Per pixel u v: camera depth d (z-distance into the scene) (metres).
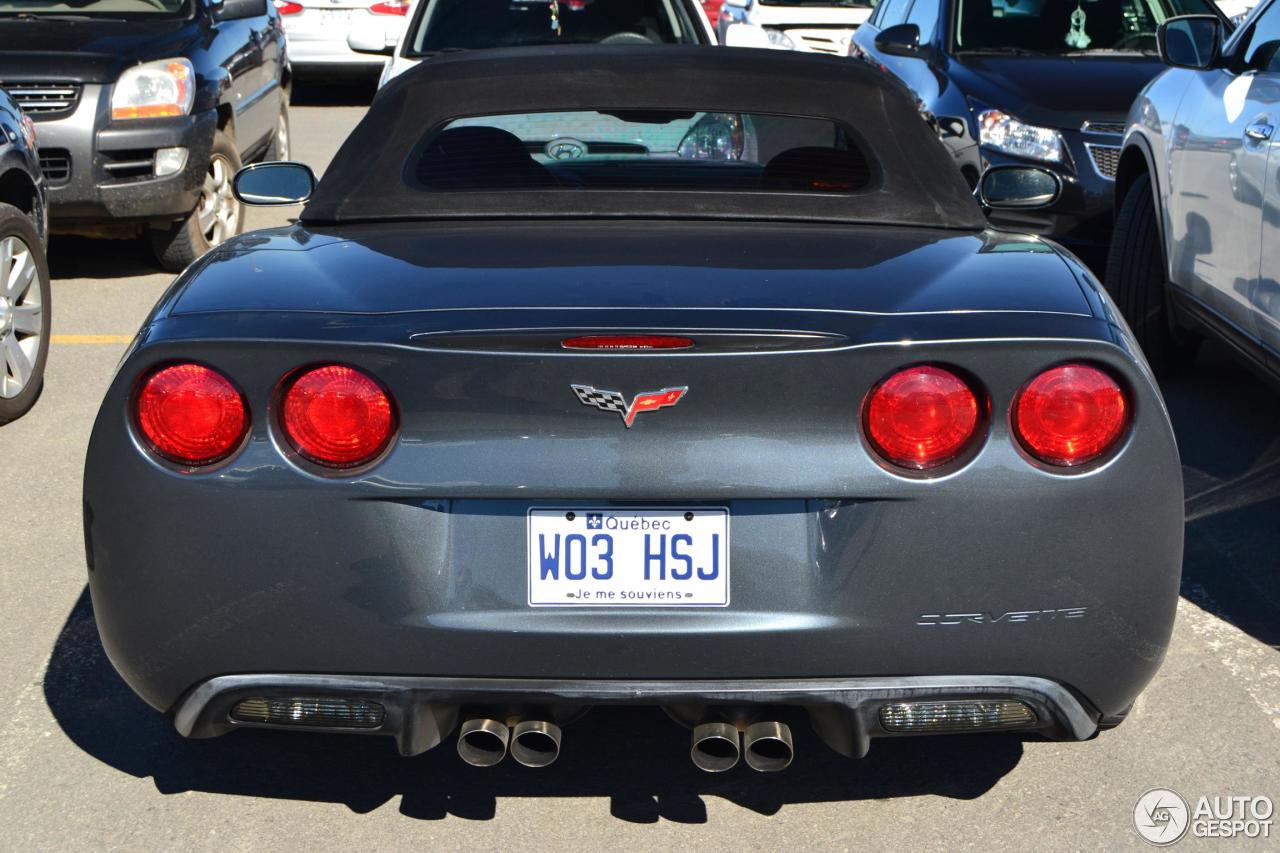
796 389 2.35
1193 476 4.84
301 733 3.19
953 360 2.36
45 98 7.01
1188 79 5.33
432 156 3.26
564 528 2.41
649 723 3.21
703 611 2.42
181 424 2.42
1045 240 3.05
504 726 2.52
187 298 2.61
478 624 2.42
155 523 2.44
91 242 8.45
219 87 7.73
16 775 3.01
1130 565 2.45
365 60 14.06
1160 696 3.36
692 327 2.36
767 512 2.41
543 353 2.34
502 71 3.38
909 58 8.16
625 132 3.29
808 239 2.93
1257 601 3.88
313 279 2.66
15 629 3.69
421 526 2.42
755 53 3.50
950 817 2.88
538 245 2.86
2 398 5.24
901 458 2.38
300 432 2.40
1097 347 2.39
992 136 7.02
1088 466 2.41
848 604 2.41
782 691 2.44
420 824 2.85
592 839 2.80
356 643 2.44
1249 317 4.54
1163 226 5.40
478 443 2.38
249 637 2.46
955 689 2.46
